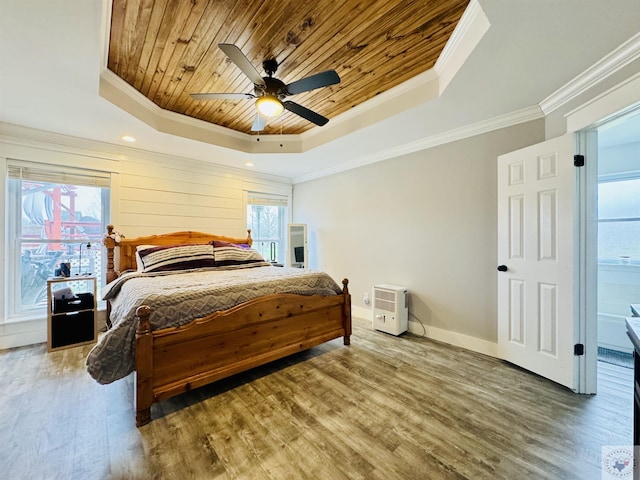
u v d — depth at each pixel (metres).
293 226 4.99
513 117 2.63
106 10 1.63
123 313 1.94
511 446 1.56
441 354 2.83
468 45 1.78
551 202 2.26
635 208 3.12
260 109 2.26
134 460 1.46
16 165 2.89
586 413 1.86
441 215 3.22
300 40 1.99
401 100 2.63
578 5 1.39
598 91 1.92
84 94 2.27
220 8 1.68
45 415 1.81
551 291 2.26
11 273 2.92
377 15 1.76
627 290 3.05
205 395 2.08
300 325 2.64
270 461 1.46
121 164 3.51
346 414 1.85
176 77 2.44
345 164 4.34
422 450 1.54
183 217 4.02
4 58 1.81
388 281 3.79
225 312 2.10
